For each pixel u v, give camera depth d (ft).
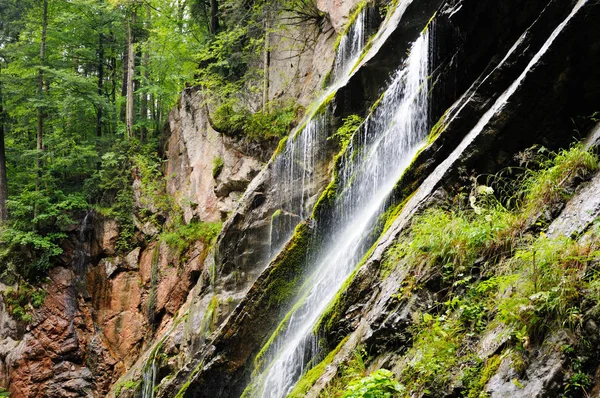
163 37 83.46
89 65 98.32
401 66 40.01
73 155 82.33
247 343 34.55
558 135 22.09
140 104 103.09
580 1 22.98
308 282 33.76
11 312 72.28
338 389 20.03
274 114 61.46
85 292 74.79
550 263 15.60
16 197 82.89
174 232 69.26
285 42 64.90
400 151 31.96
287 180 47.75
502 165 22.57
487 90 25.54
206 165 68.64
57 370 70.33
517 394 13.89
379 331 20.02
